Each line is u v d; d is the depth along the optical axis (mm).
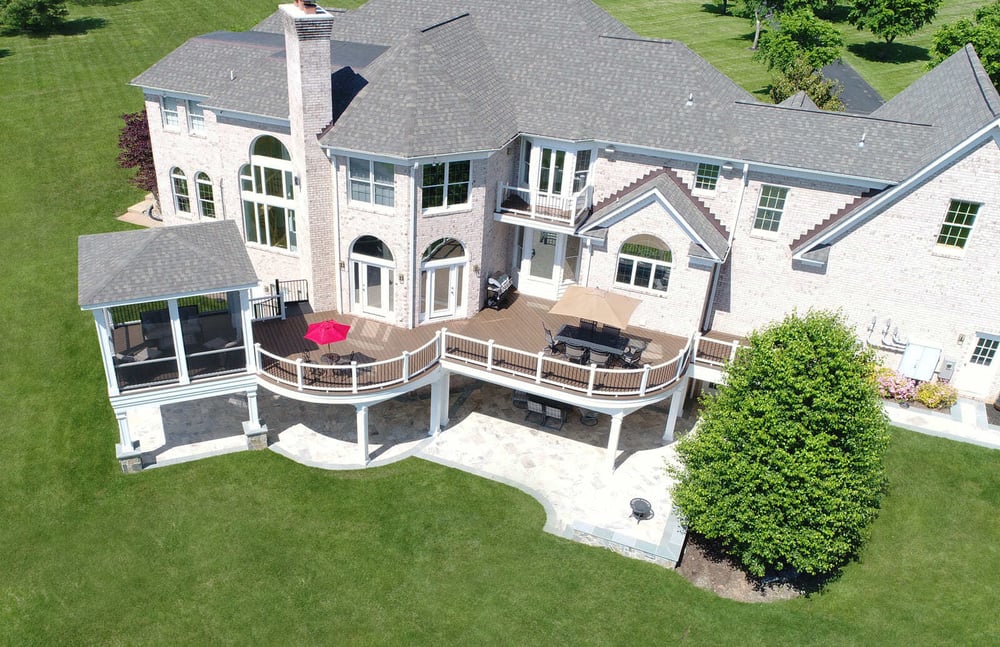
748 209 28406
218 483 25344
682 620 21656
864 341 29469
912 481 25766
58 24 72562
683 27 86438
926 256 27078
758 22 79062
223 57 33156
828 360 21484
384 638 20641
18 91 58875
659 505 25484
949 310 27797
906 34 76500
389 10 33594
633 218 27766
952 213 26188
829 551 21625
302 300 31219
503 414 29594
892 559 23453
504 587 22266
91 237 25844
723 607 22172
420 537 23750
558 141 28469
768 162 26984
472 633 20891
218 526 23719
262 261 33125
